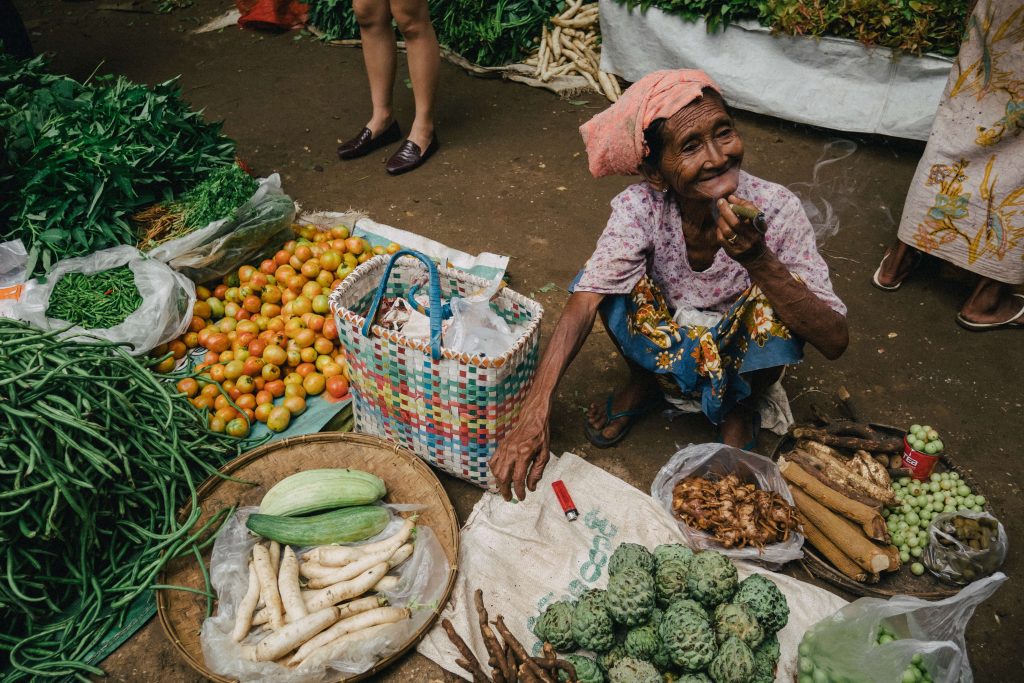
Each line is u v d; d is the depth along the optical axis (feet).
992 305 10.89
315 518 7.76
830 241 12.81
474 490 8.99
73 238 10.26
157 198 11.18
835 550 7.81
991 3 9.07
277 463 8.63
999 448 9.45
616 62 16.89
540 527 8.27
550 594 7.76
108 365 8.30
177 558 7.86
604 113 7.20
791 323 7.41
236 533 7.84
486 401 7.77
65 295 9.48
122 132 11.03
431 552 7.67
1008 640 7.57
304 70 18.66
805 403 10.05
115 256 10.05
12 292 9.50
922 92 13.89
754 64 15.15
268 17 20.06
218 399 9.25
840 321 7.56
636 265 7.93
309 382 9.60
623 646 6.97
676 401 9.67
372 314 7.86
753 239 6.57
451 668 7.18
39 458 7.12
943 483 8.33
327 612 7.04
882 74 14.10
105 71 19.02
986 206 10.05
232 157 12.72
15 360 7.74
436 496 8.33
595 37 17.58
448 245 12.96
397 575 7.66
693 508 7.97
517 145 15.61
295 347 9.85
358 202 14.05
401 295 9.16
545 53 17.43
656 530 8.18
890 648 6.46
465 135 15.96
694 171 6.73
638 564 7.22
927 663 6.59
